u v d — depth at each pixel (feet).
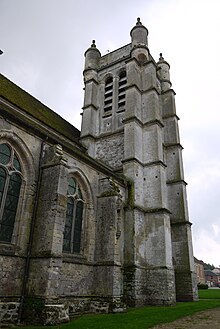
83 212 65.77
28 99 87.45
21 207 51.83
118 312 55.11
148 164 87.92
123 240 73.77
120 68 114.73
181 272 87.45
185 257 88.69
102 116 108.37
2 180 50.01
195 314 54.34
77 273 57.62
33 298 44.52
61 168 52.75
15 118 52.42
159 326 40.93
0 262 44.68
